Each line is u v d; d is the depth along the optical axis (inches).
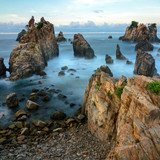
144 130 500.1
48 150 740.0
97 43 6761.8
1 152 739.4
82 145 766.5
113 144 716.7
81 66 2662.4
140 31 7042.3
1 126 1014.4
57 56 3417.8
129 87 647.1
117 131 660.1
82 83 1839.3
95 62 2970.0
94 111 853.2
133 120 564.4
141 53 2098.9
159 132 476.1
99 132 803.4
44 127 994.7
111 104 775.7
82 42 3331.7
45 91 1590.8
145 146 458.0
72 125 1010.7
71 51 4384.8
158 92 551.5
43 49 2696.9
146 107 518.9
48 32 3021.7
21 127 992.9
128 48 5036.9
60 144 792.9
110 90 805.2
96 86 927.0
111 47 5275.6
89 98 1025.5
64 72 2268.7
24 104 1326.3
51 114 1168.8
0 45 5502.0
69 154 696.4
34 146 791.7
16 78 1916.8
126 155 460.1
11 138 879.7
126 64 2719.0
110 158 510.0
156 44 6609.3
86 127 965.8
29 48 2292.1
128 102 628.7
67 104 1326.3
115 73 2241.6
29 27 2655.0
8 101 1253.7
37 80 1941.4
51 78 2017.7
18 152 732.0
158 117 511.5
